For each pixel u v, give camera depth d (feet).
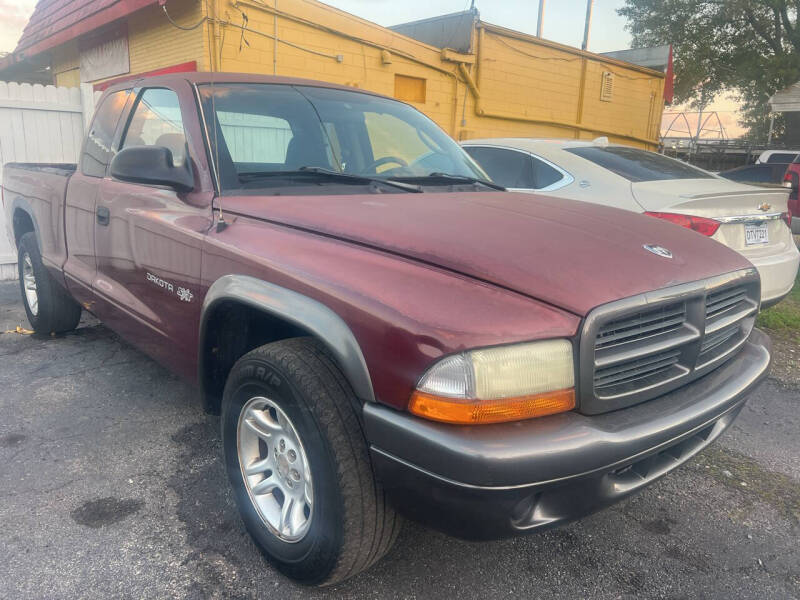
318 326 6.36
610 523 8.86
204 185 8.82
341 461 6.24
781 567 8.01
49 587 7.11
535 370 5.67
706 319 7.36
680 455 7.26
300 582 7.16
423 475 5.67
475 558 7.97
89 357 14.48
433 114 39.55
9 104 22.07
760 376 7.91
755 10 86.17
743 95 101.40
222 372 8.81
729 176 43.57
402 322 5.73
